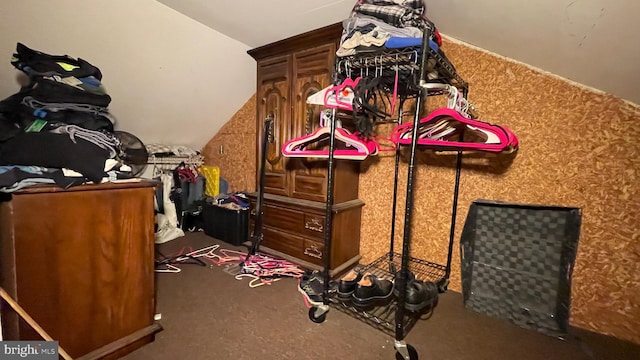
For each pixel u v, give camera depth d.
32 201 0.92
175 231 2.75
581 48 1.10
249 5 1.68
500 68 1.59
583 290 1.43
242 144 3.13
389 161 2.01
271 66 2.22
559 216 1.48
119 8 1.67
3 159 0.90
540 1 0.94
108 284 1.12
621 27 0.87
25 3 1.45
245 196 2.67
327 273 1.46
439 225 1.84
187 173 3.02
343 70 1.35
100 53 1.87
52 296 0.98
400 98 1.69
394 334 1.36
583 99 1.39
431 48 1.15
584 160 1.40
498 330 1.43
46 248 0.96
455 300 1.71
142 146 2.11
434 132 1.41
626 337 1.34
